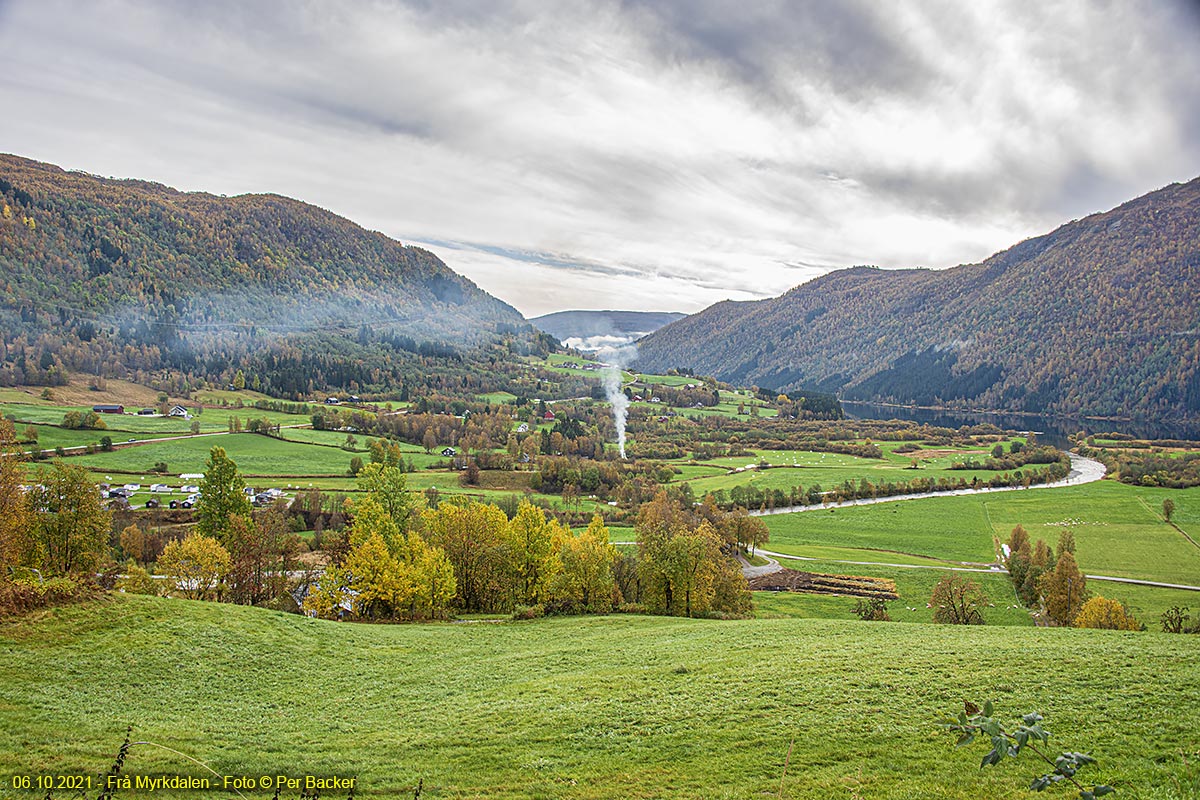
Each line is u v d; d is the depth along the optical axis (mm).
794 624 43875
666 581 57469
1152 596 91125
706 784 18953
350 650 36719
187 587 54562
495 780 19422
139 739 21188
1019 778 18453
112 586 52688
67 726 22016
